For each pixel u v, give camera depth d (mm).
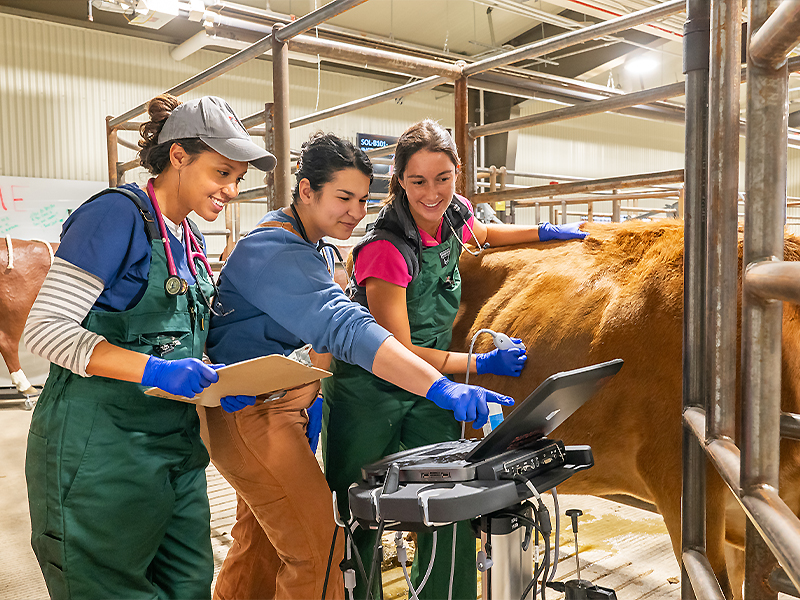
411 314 1829
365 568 1790
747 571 1045
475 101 13312
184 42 9898
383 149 4656
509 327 1889
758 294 797
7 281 6184
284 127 2850
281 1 9922
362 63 2992
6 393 6859
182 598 1545
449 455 1188
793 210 16484
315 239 1628
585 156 14930
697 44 1182
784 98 804
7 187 9203
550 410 1118
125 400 1383
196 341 1511
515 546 1125
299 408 1622
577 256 1904
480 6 10836
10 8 9289
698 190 1208
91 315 1357
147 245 1407
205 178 1462
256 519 1826
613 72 13289
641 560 2523
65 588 1365
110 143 5586
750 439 831
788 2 665
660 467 1545
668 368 1543
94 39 9938
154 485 1430
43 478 1360
